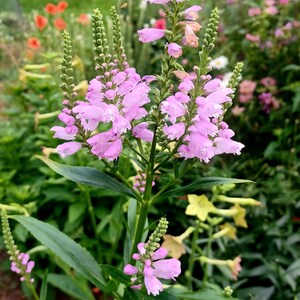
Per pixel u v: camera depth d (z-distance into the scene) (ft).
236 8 2.85
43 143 2.03
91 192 1.91
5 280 2.00
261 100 2.43
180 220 1.90
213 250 1.87
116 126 0.80
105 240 1.89
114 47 0.86
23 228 1.81
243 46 2.56
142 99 0.82
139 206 1.25
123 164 1.86
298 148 2.16
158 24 2.41
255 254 1.71
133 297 0.91
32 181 2.06
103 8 3.98
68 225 1.88
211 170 1.89
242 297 1.60
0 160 2.14
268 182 1.90
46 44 2.60
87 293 1.43
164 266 0.86
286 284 1.62
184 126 0.82
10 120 2.54
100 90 0.83
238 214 1.43
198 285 1.59
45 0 4.50
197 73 0.80
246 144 2.37
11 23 3.85
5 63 3.07
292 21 2.63
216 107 0.80
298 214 1.85
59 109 2.14
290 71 2.42
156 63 2.73
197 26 0.78
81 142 0.88
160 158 0.93
